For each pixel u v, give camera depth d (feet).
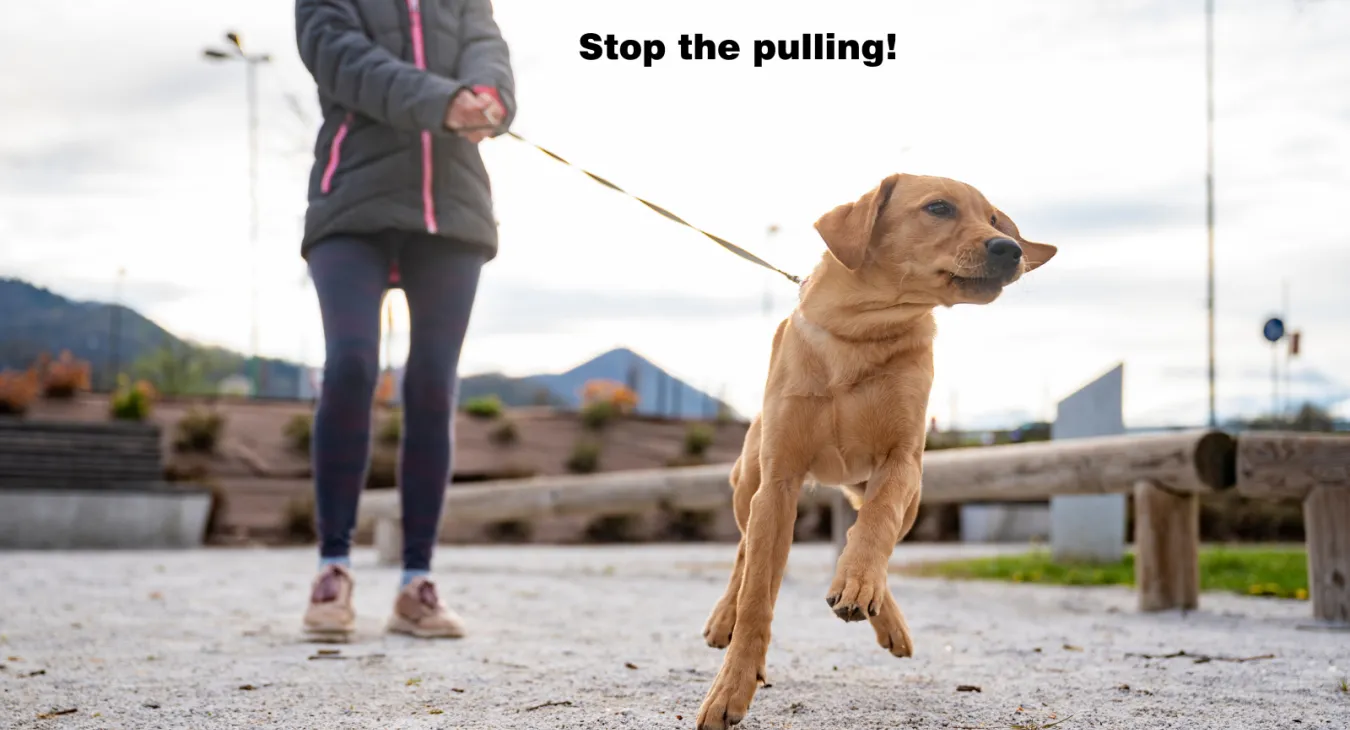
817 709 9.23
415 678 10.75
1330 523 16.01
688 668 11.50
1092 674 11.13
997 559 31.63
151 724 8.66
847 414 9.25
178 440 59.31
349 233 13.35
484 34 14.02
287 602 19.38
